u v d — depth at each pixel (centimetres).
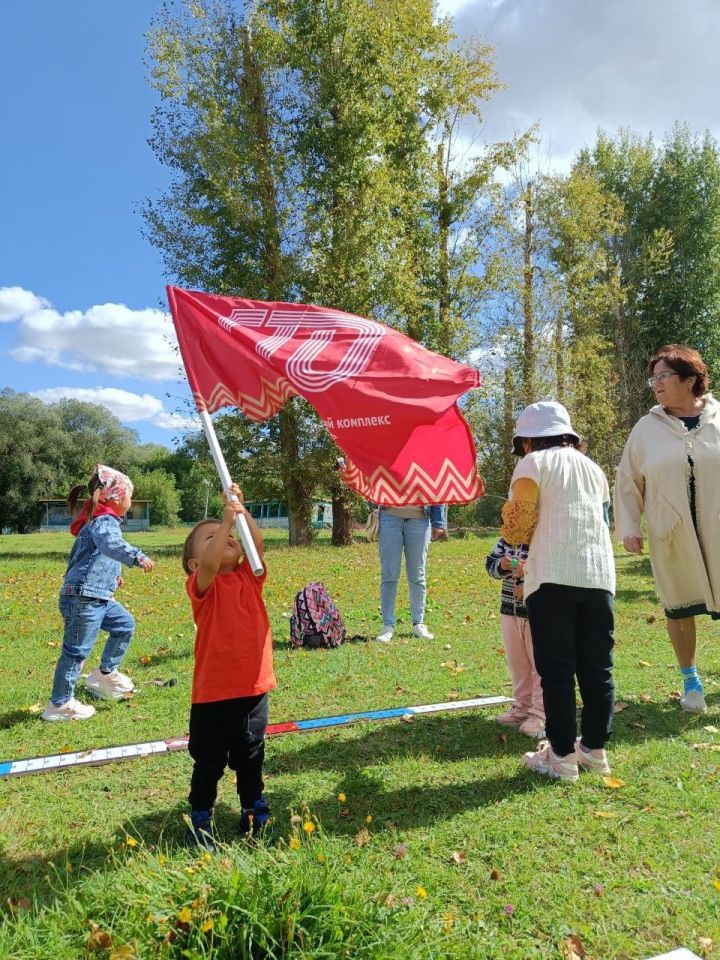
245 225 2005
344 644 705
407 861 289
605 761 380
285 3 2077
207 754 311
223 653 308
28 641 745
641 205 3788
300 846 260
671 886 276
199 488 8219
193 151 1997
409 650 675
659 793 355
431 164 2436
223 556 316
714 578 469
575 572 362
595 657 373
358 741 432
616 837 312
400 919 229
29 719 489
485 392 2530
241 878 227
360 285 2016
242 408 385
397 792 358
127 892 231
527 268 2669
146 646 700
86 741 443
